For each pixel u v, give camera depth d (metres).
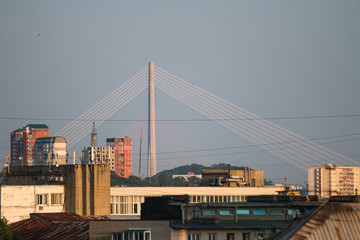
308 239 81.50
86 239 142.25
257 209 152.50
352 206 91.88
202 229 139.50
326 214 87.81
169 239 137.50
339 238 83.81
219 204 152.25
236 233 142.12
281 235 84.25
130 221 139.25
